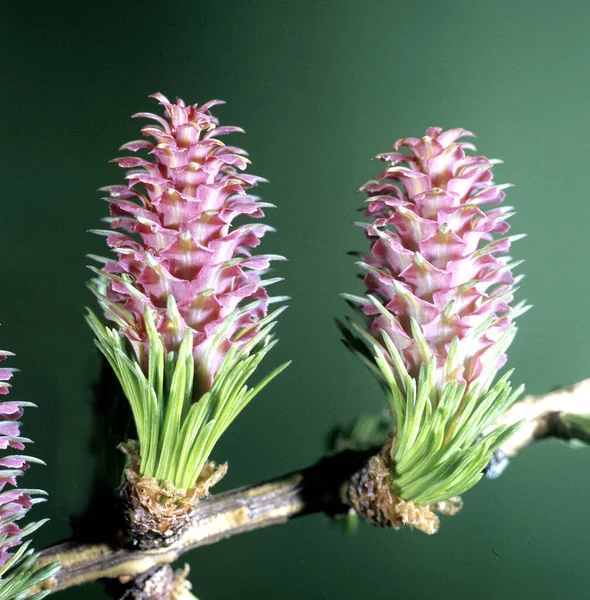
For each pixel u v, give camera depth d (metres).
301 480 0.20
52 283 0.22
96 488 0.20
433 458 0.19
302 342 0.22
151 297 0.19
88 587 0.20
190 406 0.19
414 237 0.19
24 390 0.21
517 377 0.22
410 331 0.19
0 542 0.18
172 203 0.19
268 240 0.23
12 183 0.23
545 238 0.23
